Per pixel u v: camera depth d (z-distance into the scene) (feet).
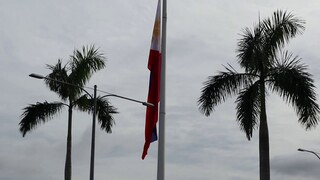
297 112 81.61
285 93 81.46
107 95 85.30
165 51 52.06
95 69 108.06
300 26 83.20
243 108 83.15
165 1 53.01
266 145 81.25
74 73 106.73
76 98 107.55
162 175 49.52
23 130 106.83
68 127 107.34
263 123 81.87
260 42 79.20
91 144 85.35
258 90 83.30
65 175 105.29
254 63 78.59
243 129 83.61
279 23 83.35
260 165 80.94
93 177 84.23
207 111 83.92
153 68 55.88
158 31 55.47
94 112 86.33
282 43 82.94
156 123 56.18
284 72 81.15
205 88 83.66
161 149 49.98
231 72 83.92
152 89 56.08
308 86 80.64
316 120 81.20
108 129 109.50
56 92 107.45
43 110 106.63
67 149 106.32
